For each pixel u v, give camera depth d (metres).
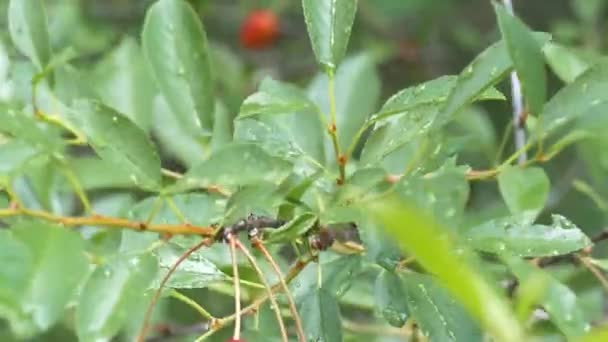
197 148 0.75
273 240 0.56
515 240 0.58
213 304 0.80
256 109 0.59
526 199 0.60
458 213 0.55
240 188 0.57
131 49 0.78
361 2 1.23
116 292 0.52
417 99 0.58
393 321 0.60
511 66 0.58
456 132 0.87
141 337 0.54
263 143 0.62
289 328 0.66
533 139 0.60
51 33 0.93
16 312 0.50
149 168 0.56
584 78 0.59
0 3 1.00
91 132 0.56
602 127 0.60
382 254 0.55
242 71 1.12
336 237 0.61
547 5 1.29
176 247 0.60
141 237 0.59
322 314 0.60
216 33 1.26
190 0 1.14
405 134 0.59
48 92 0.63
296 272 0.59
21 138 0.55
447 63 1.24
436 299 0.59
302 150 0.64
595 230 0.91
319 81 0.80
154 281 0.57
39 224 0.51
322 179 0.61
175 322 0.81
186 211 0.60
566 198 0.92
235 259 0.56
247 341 0.58
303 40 1.25
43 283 0.50
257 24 1.22
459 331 0.58
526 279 0.56
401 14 1.23
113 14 1.13
